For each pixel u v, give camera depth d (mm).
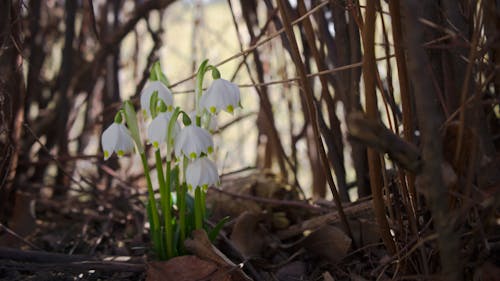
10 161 746
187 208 696
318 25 708
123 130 622
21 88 767
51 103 922
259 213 721
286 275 660
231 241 695
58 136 890
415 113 625
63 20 970
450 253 492
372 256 653
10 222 800
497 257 586
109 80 930
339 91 721
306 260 687
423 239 540
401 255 580
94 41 980
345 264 659
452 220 495
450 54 586
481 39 607
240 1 758
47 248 754
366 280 624
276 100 998
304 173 1076
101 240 768
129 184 853
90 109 948
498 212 577
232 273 611
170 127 611
